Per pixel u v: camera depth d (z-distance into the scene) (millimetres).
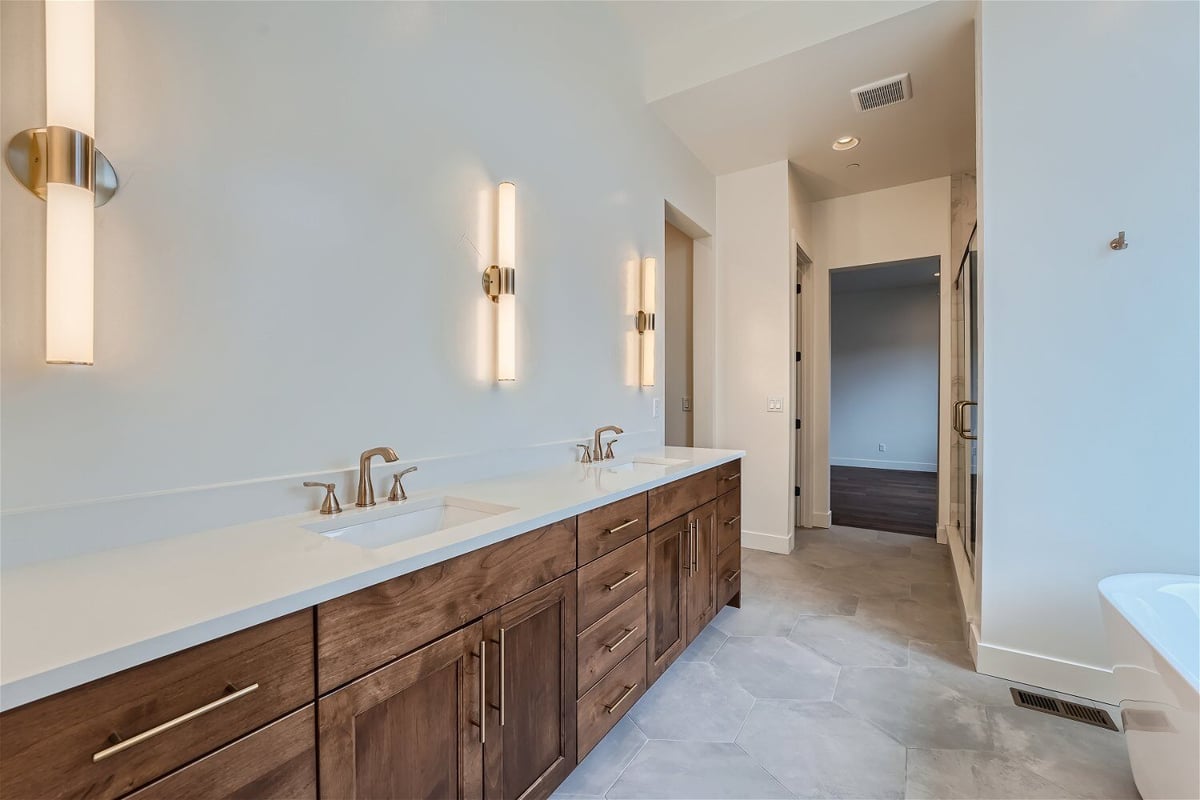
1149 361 1835
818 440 4395
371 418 1475
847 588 3008
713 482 2420
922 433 7406
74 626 675
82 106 911
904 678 2051
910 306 7469
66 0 896
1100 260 1892
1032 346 1998
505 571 1216
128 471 1026
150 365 1053
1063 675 1945
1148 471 1843
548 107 2150
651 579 1859
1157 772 1304
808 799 1427
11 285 897
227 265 1171
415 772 1014
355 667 903
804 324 4414
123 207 1013
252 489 1214
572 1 2303
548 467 2145
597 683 1544
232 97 1180
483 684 1162
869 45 2406
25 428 908
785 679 2045
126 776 641
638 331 2834
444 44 1697
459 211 1747
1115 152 1861
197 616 707
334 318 1383
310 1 1331
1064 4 1927
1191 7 1762
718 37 2674
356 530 1316
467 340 1779
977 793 1447
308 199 1324
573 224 2311
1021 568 2023
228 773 736
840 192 4180
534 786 1306
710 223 3795
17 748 563
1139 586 1670
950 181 3869
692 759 1589
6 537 888
